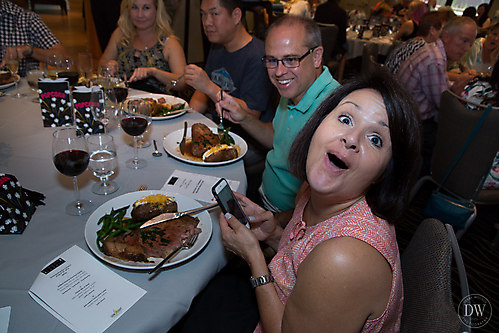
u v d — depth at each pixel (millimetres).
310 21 1278
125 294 705
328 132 691
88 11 4668
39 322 633
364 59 3121
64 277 729
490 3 7316
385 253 652
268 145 1761
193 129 1398
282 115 1545
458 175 1829
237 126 2215
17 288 704
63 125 1523
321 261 651
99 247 813
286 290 831
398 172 704
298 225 915
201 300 1062
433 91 2480
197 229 901
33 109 1714
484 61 3053
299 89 1337
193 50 5156
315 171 710
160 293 720
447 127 1835
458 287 1883
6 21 2545
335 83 1341
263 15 4160
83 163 925
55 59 1865
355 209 740
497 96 1963
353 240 658
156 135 1526
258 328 953
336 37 4250
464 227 1770
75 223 915
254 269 843
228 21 1896
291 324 701
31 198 964
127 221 900
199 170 1248
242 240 847
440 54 2410
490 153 1630
